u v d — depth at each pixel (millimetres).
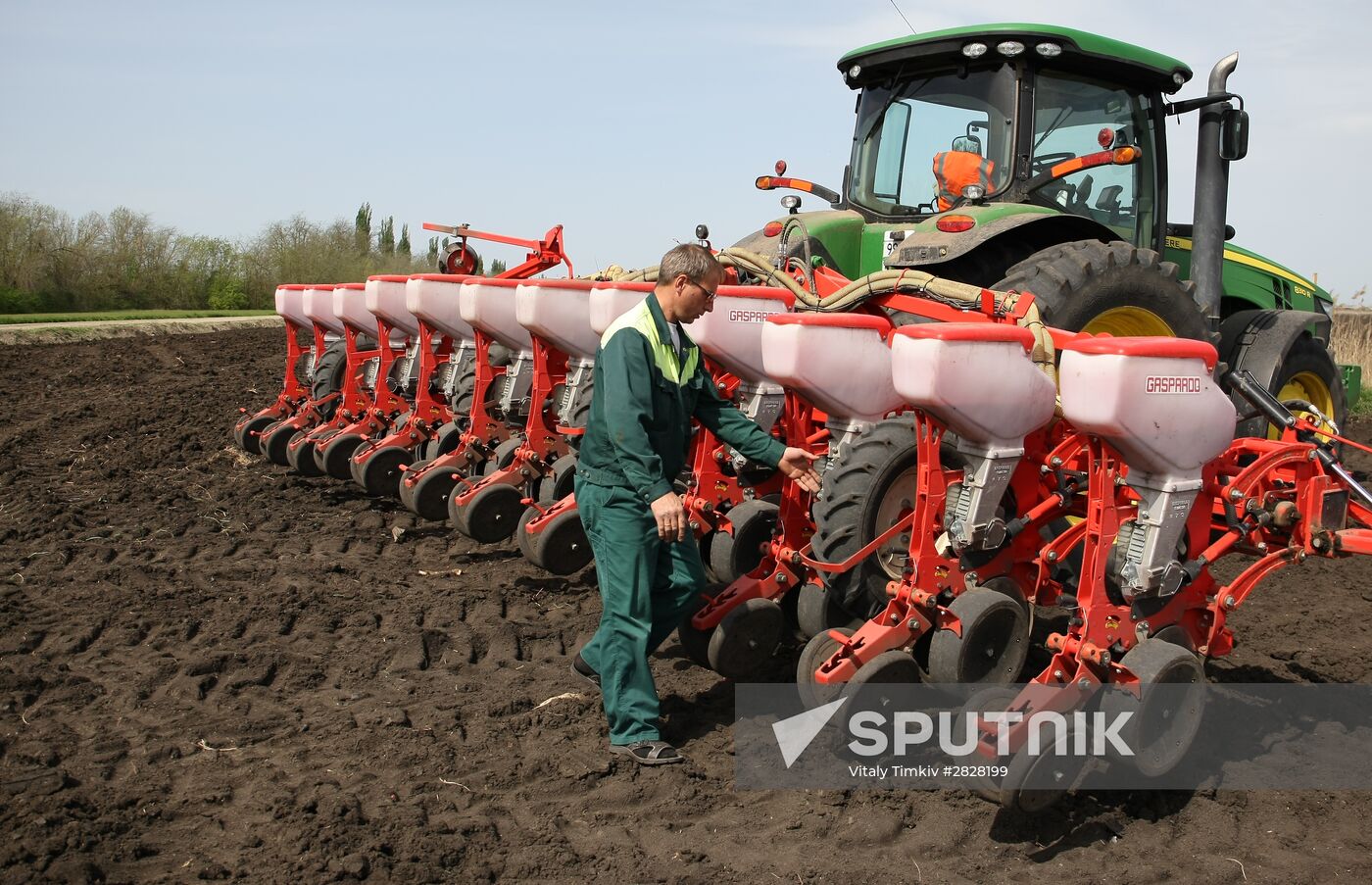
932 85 6555
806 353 4184
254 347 16125
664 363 3877
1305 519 4145
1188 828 3438
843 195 7137
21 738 3891
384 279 7258
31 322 19141
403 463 7105
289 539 6668
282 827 3301
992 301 4414
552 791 3629
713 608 4352
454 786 3637
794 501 4426
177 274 27609
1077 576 4676
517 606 5586
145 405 10867
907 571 3922
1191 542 3900
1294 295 8422
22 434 9352
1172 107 6797
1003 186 6223
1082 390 3318
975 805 3547
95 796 3465
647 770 3773
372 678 4598
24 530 6582
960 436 3797
